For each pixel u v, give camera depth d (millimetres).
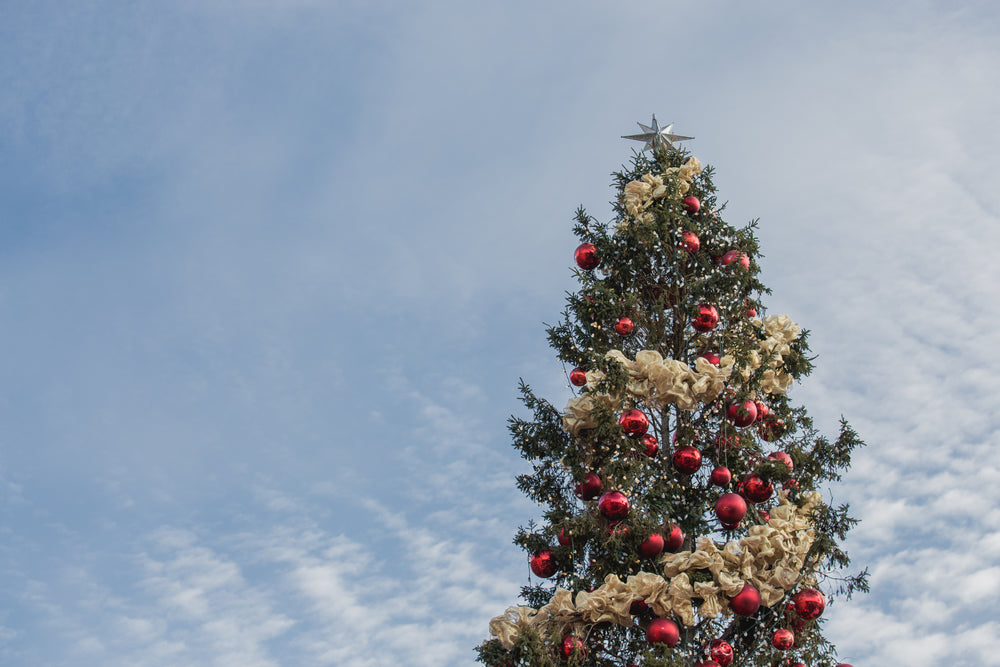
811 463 12609
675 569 11266
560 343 14008
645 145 15758
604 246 14078
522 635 10891
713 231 14562
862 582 11680
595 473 12539
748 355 12703
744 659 11633
